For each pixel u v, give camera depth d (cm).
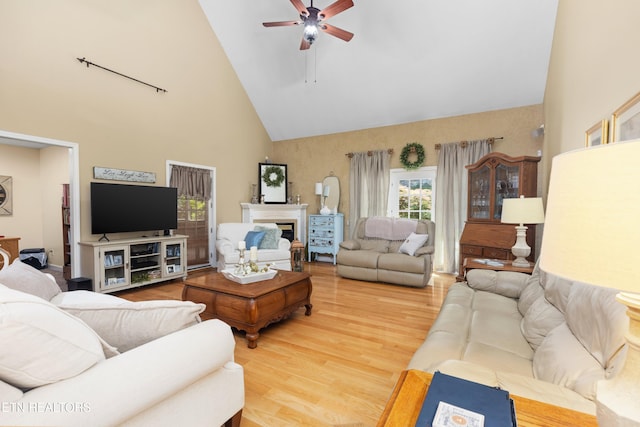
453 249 509
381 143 588
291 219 654
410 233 475
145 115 450
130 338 123
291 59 526
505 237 383
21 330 79
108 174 407
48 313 86
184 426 117
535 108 458
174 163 489
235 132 605
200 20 522
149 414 104
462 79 461
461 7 381
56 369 86
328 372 207
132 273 417
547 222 69
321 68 521
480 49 417
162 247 437
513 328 187
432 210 541
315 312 327
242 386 146
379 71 491
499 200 407
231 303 250
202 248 547
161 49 467
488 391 85
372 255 458
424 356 151
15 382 84
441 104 507
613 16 185
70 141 371
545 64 406
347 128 615
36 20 342
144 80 446
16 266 192
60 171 540
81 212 384
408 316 314
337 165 637
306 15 327
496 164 406
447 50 431
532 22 372
